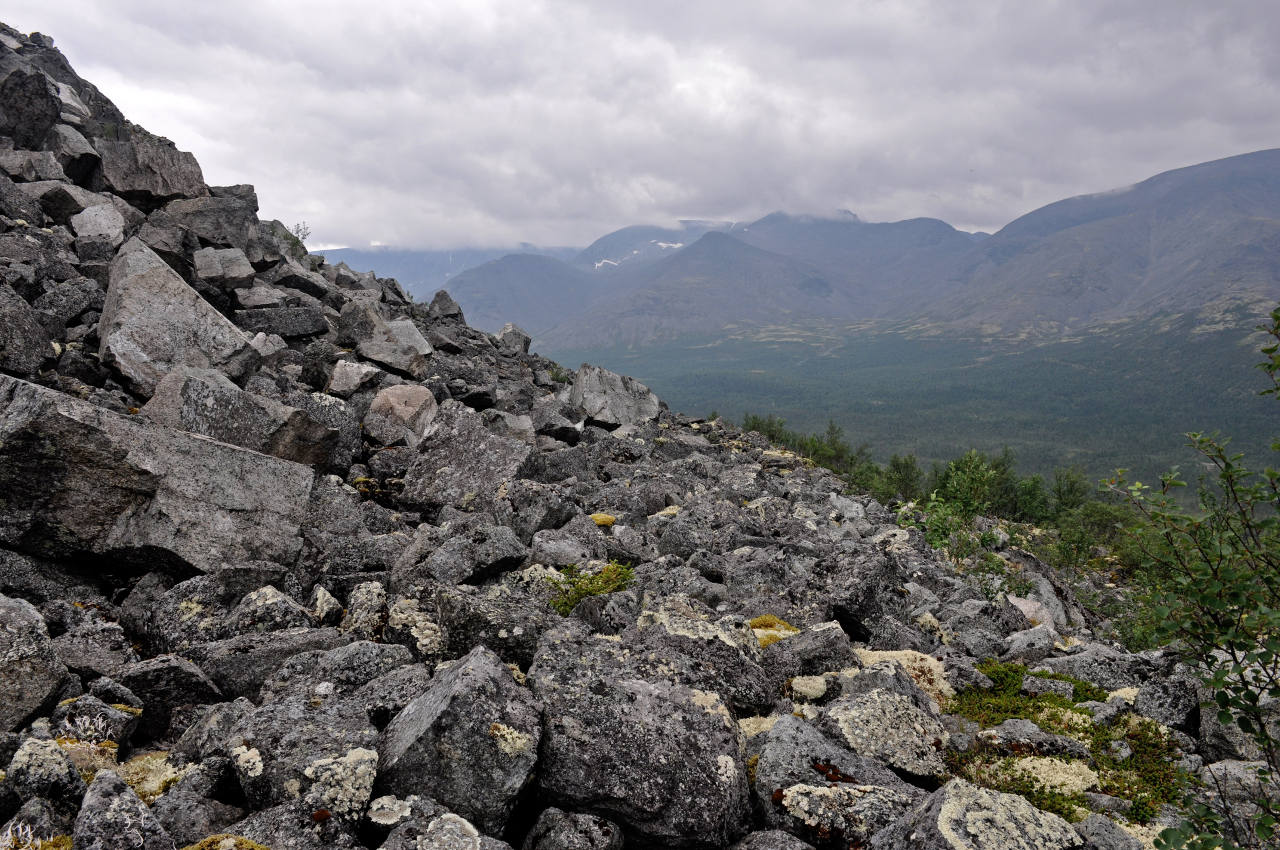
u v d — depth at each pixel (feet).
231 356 77.25
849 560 57.21
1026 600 70.64
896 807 26.96
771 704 37.50
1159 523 23.86
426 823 22.85
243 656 35.91
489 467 69.21
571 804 25.64
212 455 49.34
